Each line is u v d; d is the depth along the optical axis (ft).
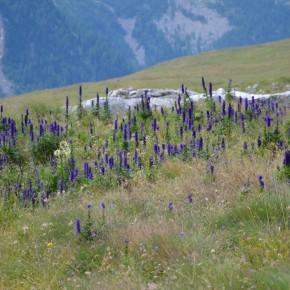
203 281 46.70
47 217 72.90
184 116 108.58
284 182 67.92
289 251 50.42
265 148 88.22
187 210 66.90
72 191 83.56
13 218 76.95
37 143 106.01
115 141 103.19
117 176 85.40
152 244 58.34
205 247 55.11
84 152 102.37
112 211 70.08
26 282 55.16
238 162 81.15
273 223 57.57
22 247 64.69
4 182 90.38
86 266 57.98
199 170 81.76
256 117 111.04
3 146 104.47
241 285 45.24
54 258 60.29
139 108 131.85
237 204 64.39
